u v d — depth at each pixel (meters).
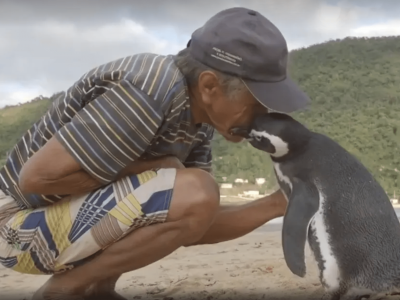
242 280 2.76
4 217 2.30
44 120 2.22
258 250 3.73
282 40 2.08
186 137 2.26
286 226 2.14
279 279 2.75
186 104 2.11
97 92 2.07
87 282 2.20
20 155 2.27
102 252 2.15
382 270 2.05
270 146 2.25
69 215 2.12
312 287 2.54
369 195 2.15
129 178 2.13
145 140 2.00
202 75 2.05
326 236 2.12
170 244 2.12
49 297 2.19
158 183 2.09
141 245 2.11
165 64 2.06
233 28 2.01
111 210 2.08
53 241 2.15
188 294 2.55
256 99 2.11
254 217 2.53
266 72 2.02
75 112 2.13
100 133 1.96
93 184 2.09
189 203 2.06
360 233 2.09
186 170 2.14
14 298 2.51
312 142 2.27
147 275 2.96
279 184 2.36
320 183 2.18
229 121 2.18
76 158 1.97
